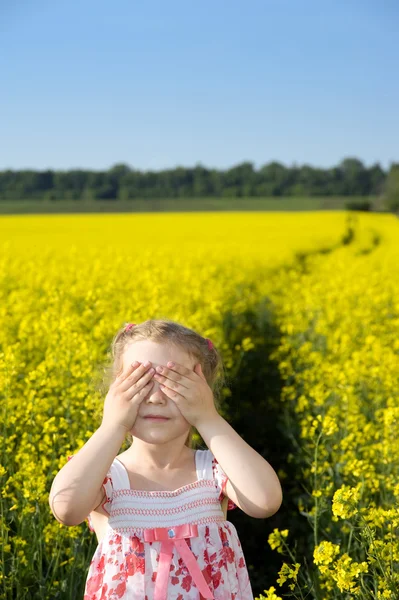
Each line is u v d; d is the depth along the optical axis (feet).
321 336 28.32
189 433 8.62
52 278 37.91
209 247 67.92
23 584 11.35
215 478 7.68
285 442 22.47
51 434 14.24
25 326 22.52
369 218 165.58
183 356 7.48
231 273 47.75
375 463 15.03
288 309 33.63
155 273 34.63
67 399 15.33
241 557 7.67
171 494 7.43
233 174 328.29
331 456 16.39
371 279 44.09
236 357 27.12
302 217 147.13
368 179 330.13
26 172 282.97
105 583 7.09
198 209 227.61
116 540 7.23
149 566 7.09
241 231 104.58
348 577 8.66
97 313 24.95
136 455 7.72
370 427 15.61
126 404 7.11
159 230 105.50
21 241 79.30
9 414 13.89
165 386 7.13
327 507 12.64
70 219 129.90
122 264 44.83
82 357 17.38
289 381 23.86
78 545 11.65
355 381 19.60
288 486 19.84
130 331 7.76
